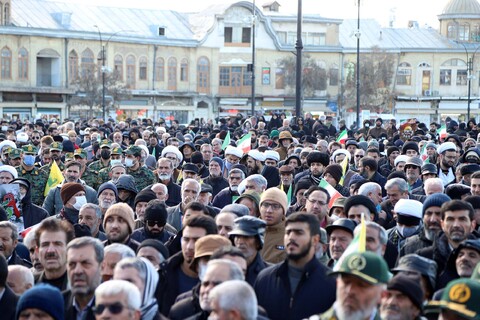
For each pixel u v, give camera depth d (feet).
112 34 294.87
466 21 373.40
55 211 61.46
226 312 26.17
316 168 67.31
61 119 291.38
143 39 312.71
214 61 333.83
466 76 359.05
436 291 33.65
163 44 318.86
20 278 36.35
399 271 33.53
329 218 46.34
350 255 26.73
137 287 30.25
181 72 326.65
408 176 67.87
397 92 353.10
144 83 315.99
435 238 40.70
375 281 26.04
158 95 318.04
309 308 33.37
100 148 81.35
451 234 39.06
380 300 28.78
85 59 299.58
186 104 327.06
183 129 165.07
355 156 82.12
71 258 33.06
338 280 26.86
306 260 34.06
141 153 73.10
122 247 35.04
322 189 46.75
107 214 43.32
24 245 45.27
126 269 31.24
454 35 372.79
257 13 334.85
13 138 111.34
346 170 75.56
